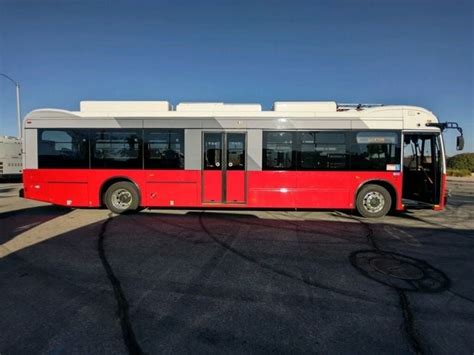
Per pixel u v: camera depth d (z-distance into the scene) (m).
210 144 9.09
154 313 3.61
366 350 2.96
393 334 3.23
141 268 4.99
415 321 3.49
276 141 9.02
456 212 10.16
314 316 3.58
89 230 7.28
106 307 3.74
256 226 7.77
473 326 3.40
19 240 6.45
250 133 9.02
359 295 4.11
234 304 3.85
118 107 9.24
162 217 8.72
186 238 6.66
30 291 4.15
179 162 9.12
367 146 8.93
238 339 3.12
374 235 7.04
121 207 9.27
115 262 5.24
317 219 8.66
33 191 9.24
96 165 9.16
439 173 8.92
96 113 9.13
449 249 6.09
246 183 9.07
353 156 8.95
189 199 9.15
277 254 5.70
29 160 9.22
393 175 8.91
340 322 3.45
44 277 4.61
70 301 3.88
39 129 9.17
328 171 8.96
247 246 6.15
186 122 9.07
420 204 8.93
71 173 9.20
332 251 5.90
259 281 4.54
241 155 9.06
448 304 3.89
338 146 8.96
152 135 9.12
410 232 7.34
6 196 13.65
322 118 8.94
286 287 4.34
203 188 9.12
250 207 9.23
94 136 9.14
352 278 4.66
